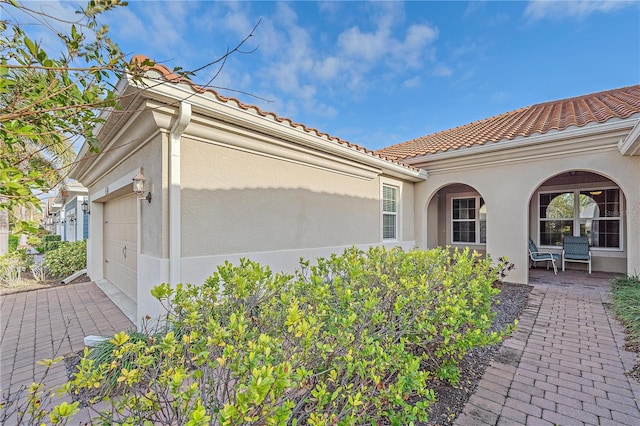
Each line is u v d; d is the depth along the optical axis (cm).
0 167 190
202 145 509
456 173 1012
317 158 713
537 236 1175
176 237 469
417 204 1120
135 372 186
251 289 299
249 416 147
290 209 667
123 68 223
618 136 709
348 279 372
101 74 226
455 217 1384
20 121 208
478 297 344
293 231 673
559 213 1138
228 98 472
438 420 287
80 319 606
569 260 1087
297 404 204
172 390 165
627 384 351
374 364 226
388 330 285
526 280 854
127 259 749
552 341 471
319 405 184
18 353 451
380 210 967
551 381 357
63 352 453
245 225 573
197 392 179
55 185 248
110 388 235
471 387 344
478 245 1313
